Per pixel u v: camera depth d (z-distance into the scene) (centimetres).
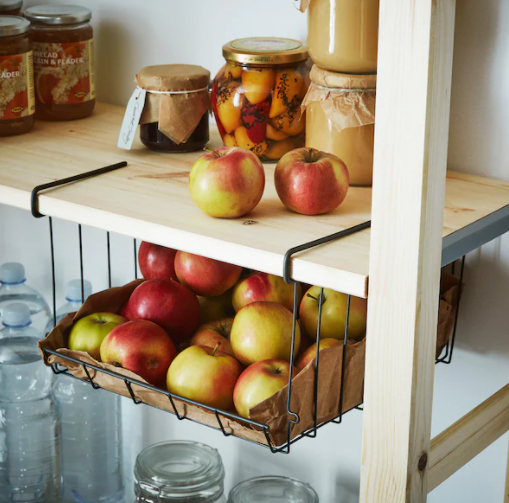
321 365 76
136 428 147
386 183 61
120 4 121
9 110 105
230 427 78
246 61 92
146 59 121
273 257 69
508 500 100
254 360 83
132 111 100
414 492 68
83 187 87
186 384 81
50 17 110
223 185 75
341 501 124
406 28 56
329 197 78
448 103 59
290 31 106
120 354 84
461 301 101
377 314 64
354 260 68
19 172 91
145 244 101
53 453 151
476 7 90
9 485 151
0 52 103
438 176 61
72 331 92
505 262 96
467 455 86
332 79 87
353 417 118
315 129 91
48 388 148
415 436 66
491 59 90
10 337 143
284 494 123
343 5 83
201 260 91
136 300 92
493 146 93
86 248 141
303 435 78
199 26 115
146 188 87
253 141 96
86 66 115
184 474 127
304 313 87
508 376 100
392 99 59
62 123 115
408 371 63
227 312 97
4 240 154
